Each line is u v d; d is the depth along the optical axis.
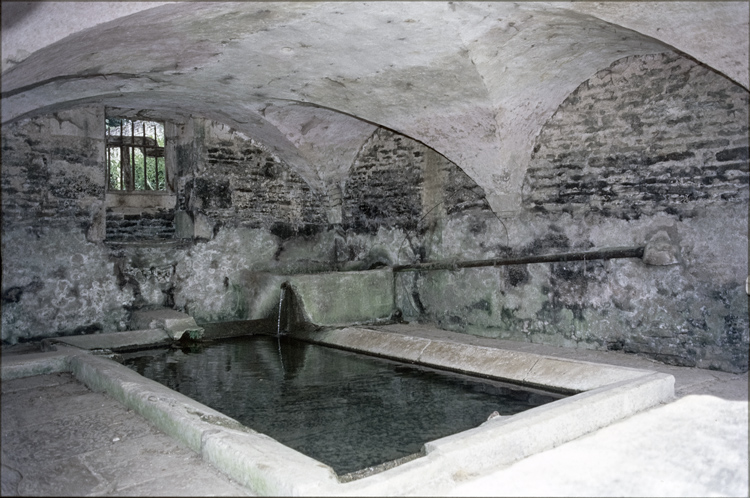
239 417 3.50
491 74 4.44
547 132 5.29
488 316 5.81
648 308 4.63
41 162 5.54
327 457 2.88
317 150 6.75
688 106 4.38
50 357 4.33
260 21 3.73
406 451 2.95
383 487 2.13
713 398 3.38
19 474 2.40
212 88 5.23
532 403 3.69
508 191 5.51
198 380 4.35
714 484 2.29
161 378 4.41
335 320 6.25
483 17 3.69
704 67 4.27
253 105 5.78
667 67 4.48
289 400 3.85
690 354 4.39
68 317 5.72
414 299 6.60
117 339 5.45
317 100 5.51
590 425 2.91
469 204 5.99
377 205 6.92
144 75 4.64
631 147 4.72
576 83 4.98
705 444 2.68
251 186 6.89
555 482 2.29
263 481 2.20
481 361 4.48
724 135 4.19
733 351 4.17
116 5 2.93
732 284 4.16
